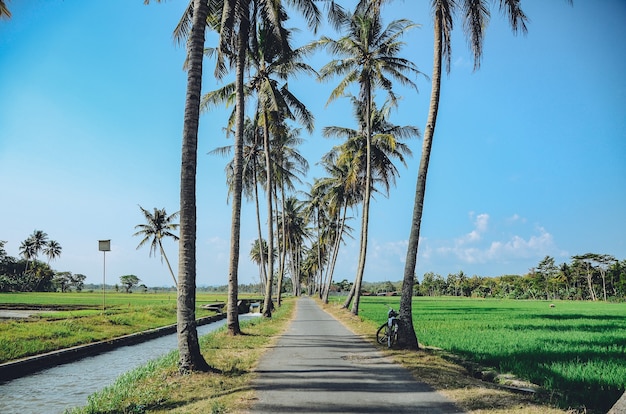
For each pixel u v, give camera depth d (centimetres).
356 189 3744
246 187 3462
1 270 10381
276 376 998
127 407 758
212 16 1734
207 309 4319
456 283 13912
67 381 1223
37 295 7850
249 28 1898
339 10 1752
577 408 733
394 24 2586
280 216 6481
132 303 4853
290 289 16038
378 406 746
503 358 1244
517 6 1462
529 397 805
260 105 2716
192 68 1109
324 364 1155
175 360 1241
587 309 4703
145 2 1451
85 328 2077
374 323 2409
